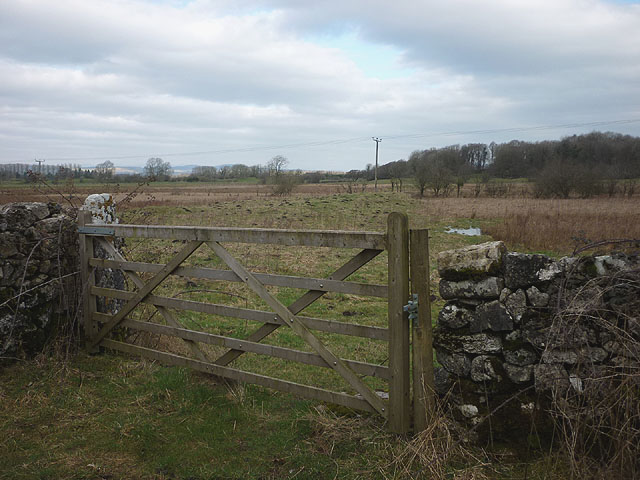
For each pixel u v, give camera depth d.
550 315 3.37
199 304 4.77
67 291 5.69
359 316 8.02
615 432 2.89
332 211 26.30
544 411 3.41
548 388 3.37
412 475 3.24
